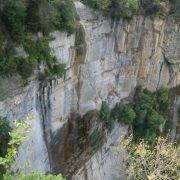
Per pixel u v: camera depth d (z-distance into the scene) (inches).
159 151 1162.0
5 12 1042.7
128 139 1386.6
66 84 1274.6
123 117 1537.9
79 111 1387.8
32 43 1099.9
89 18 1344.7
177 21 1657.2
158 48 1652.3
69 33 1232.2
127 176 1314.0
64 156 1318.9
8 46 1045.2
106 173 1448.1
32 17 1100.5
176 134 1734.7
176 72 1739.7
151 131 1587.1
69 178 1304.1
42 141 1186.0
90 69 1396.4
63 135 1304.1
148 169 1181.1
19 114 1066.1
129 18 1501.0
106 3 1386.6
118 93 1569.9
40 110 1175.6
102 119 1454.2
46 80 1158.3
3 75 1024.9
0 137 960.9
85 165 1368.1
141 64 1626.5
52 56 1174.3
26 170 1063.6
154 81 1692.9
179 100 1758.1
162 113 1708.9
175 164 1195.9
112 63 1504.7
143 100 1615.4
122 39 1512.1
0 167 830.5
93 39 1375.5
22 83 1064.2
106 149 1467.8
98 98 1462.8
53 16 1149.7
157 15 1592.0
